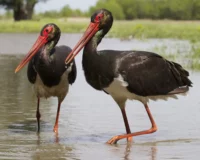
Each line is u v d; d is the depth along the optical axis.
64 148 11.36
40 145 11.60
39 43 12.89
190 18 92.88
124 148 11.41
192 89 17.97
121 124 13.54
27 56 12.82
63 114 14.59
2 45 38.41
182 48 31.00
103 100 16.44
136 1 99.44
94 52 11.72
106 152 11.05
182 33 47.59
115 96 12.04
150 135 12.55
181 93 12.55
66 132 12.82
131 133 11.96
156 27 54.97
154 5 98.25
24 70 23.17
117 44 36.59
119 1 100.38
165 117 14.19
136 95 11.99
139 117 14.20
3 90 17.91
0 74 21.73
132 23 68.06
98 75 11.75
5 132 12.75
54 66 12.81
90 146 11.57
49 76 12.82
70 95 17.22
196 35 44.75
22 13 77.06
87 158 10.56
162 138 12.27
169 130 12.94
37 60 12.84
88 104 15.84
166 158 10.54
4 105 15.56
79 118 14.13
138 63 11.91
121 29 51.53
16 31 58.16
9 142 11.83
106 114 14.56
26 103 15.88
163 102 16.06
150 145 11.67
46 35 12.89
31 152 11.00
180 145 11.62
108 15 11.92
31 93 17.42
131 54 11.98
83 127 13.26
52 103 15.96
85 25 61.66
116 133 12.73
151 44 36.34
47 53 12.81
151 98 12.36
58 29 13.01
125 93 11.91
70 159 10.49
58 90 13.13
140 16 99.81
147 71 11.98
